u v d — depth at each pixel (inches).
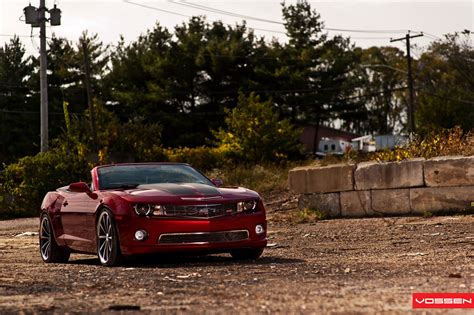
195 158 1774.1
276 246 539.8
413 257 414.0
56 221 475.5
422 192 692.1
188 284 313.3
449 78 3201.3
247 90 2812.5
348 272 345.1
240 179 1163.3
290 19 2967.5
